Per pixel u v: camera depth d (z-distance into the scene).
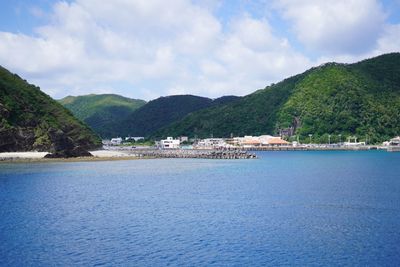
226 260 37.97
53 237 45.28
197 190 79.31
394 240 43.47
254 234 46.22
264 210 59.06
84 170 120.94
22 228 49.00
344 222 51.44
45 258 38.72
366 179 96.94
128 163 153.88
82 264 37.19
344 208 60.09
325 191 76.88
